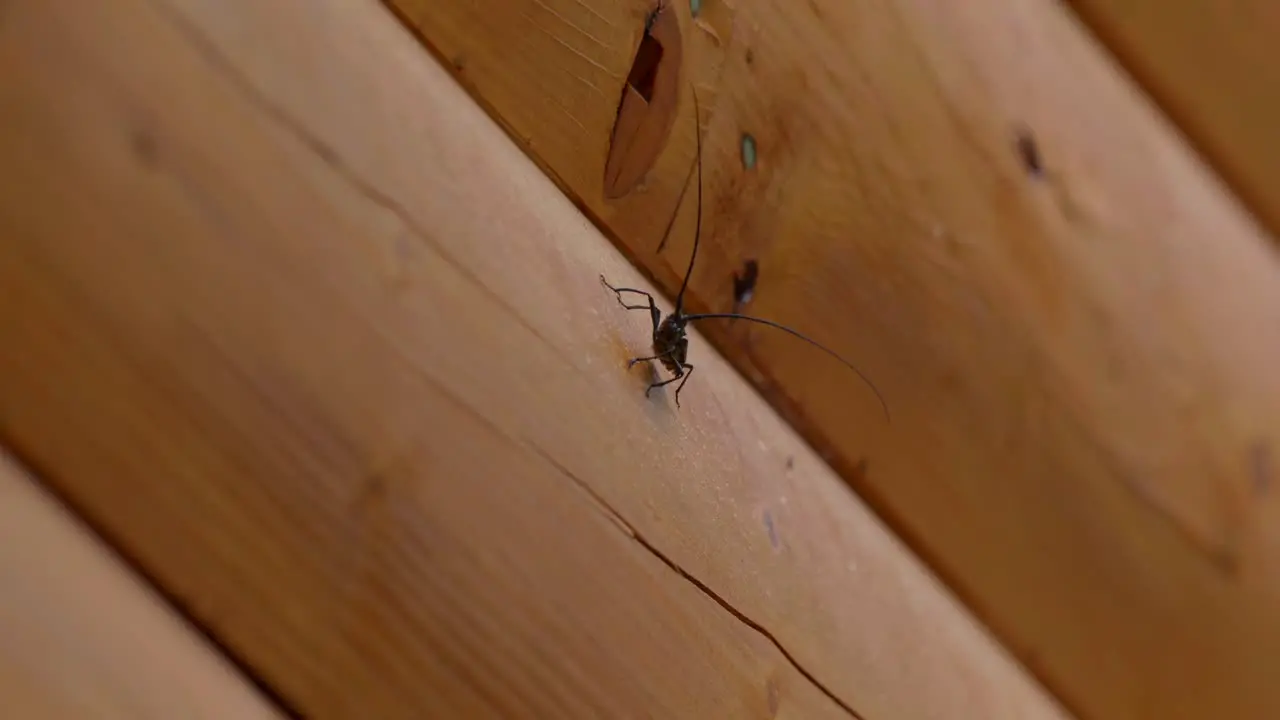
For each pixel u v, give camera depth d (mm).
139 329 466
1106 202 526
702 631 497
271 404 472
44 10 461
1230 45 525
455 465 481
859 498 524
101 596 465
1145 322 530
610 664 489
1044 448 528
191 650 468
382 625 476
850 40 505
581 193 497
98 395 465
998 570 530
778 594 505
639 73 495
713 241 506
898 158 512
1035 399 526
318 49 475
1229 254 535
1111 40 524
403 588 477
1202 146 533
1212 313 534
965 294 520
